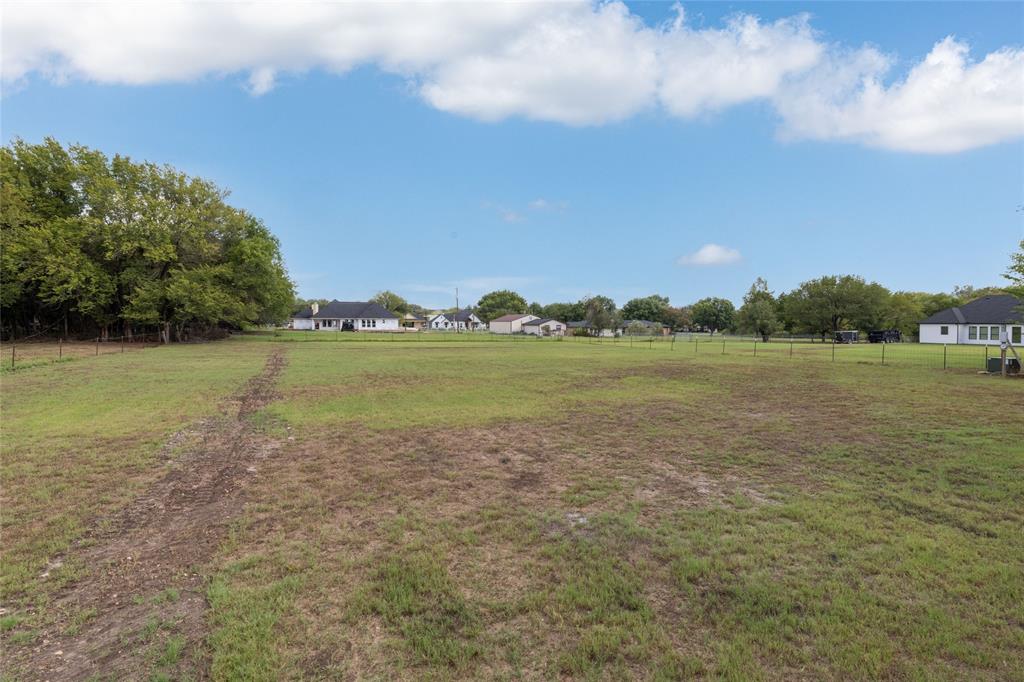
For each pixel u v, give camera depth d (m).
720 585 3.56
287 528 4.61
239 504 5.22
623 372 17.84
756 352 29.97
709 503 5.21
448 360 23.28
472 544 4.26
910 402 11.16
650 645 2.91
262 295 44.94
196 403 11.18
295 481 5.96
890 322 60.19
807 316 60.28
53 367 18.75
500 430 8.66
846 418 9.51
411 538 4.39
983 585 3.51
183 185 39.28
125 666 2.75
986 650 2.82
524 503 5.24
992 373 16.95
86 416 9.66
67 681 2.63
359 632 3.05
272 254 45.50
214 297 37.41
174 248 36.69
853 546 4.15
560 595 3.44
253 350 30.42
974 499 5.20
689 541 4.28
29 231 31.62
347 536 4.43
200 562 3.96
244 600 3.37
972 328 46.56
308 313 96.31
